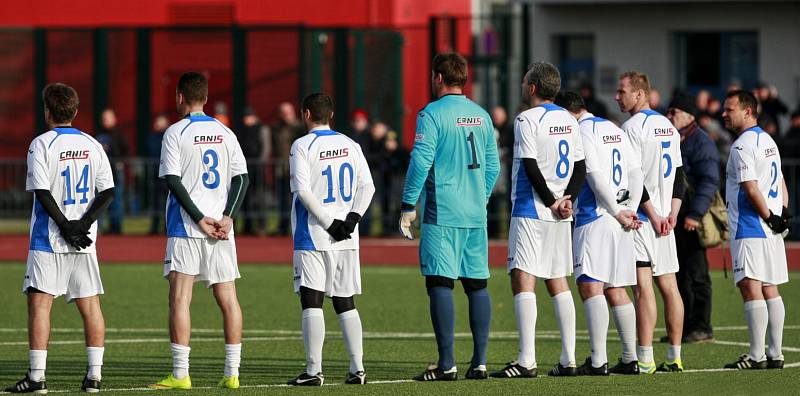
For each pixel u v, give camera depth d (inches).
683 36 4384.8
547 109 1405.0
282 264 2780.5
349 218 1357.0
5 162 3371.1
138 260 2861.7
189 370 1518.2
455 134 1365.7
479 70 3636.8
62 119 1357.0
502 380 1376.7
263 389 1333.7
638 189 1450.5
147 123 3567.9
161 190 3265.3
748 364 1485.0
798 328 1861.5
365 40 3624.5
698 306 1740.9
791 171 2928.2
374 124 3198.8
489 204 3147.1
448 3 4645.7
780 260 1487.5
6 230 3516.2
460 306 2143.2
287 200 3203.7
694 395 1278.3
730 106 1503.4
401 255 2878.9
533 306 1407.5
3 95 3695.9
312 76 3558.1
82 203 1350.9
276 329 1891.0
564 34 4466.0
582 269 1424.7
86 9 4131.4
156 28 3563.0
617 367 1440.7
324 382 1408.7
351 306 1371.8
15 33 3690.9
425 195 1378.0
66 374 1485.0
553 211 1392.7
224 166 1364.4
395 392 1294.3
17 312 2066.9
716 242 1706.4
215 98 3722.9
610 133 1433.3
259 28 3555.6
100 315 1353.3
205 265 1355.8
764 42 4247.0
